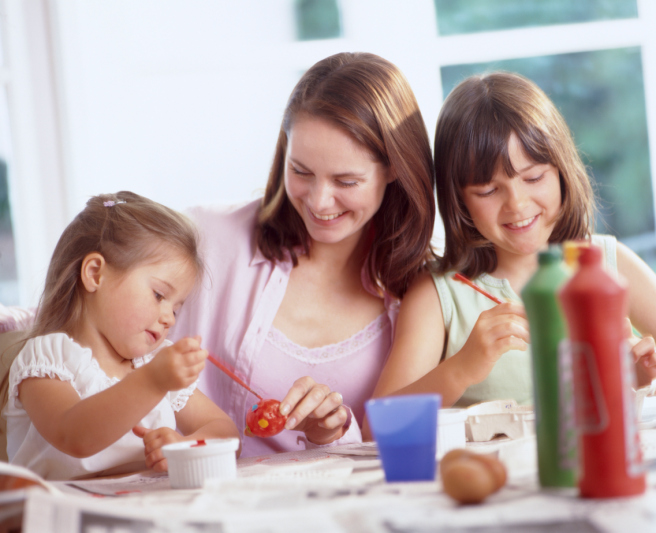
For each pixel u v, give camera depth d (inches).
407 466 29.3
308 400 44.4
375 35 100.0
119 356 49.6
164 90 100.8
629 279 57.0
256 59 99.7
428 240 56.7
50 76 96.0
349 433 51.1
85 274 47.6
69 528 21.8
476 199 52.3
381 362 58.4
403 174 53.4
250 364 57.0
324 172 51.2
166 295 49.0
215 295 60.1
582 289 23.0
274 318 59.1
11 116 94.4
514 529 20.6
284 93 101.3
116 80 99.2
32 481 27.2
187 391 52.5
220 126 101.6
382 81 53.5
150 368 38.2
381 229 58.8
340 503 25.5
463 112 52.4
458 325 56.9
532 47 99.0
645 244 101.3
